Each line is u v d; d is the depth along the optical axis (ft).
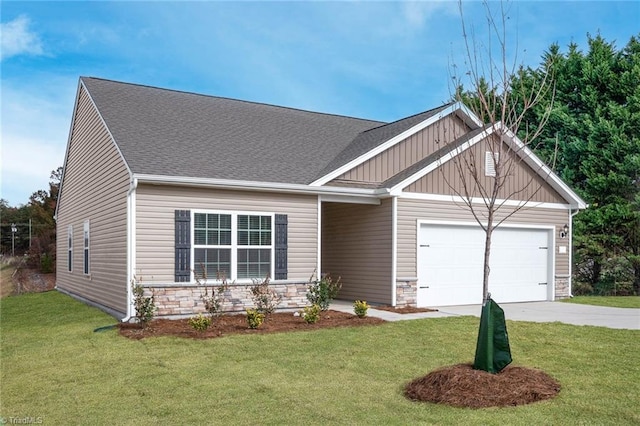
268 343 29.78
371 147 48.52
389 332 32.91
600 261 77.61
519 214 52.60
